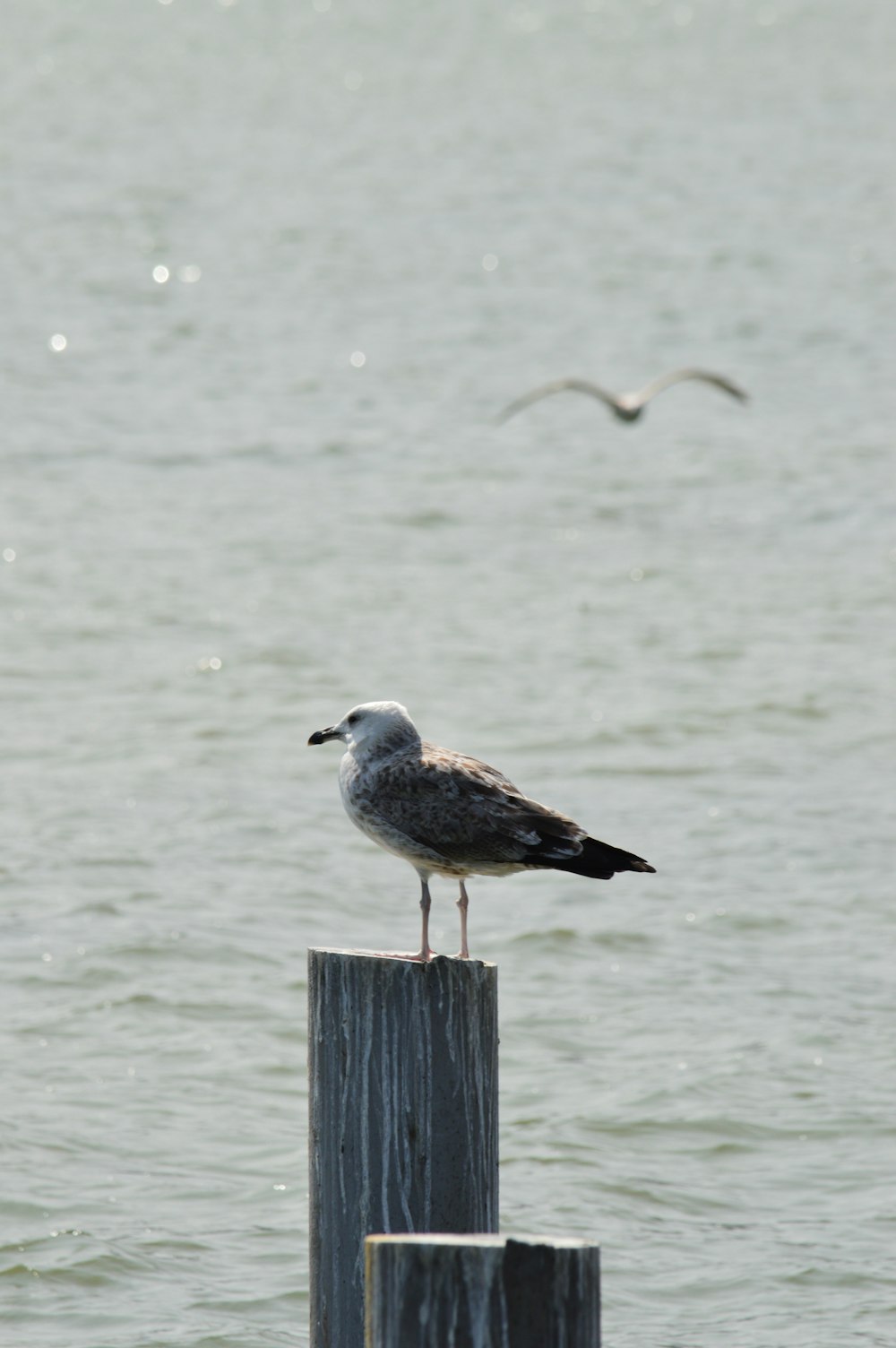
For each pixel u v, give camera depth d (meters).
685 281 46.44
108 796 18.62
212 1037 13.59
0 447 32.84
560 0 91.81
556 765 19.75
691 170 58.53
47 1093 12.64
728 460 33.09
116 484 30.86
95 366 38.62
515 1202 11.41
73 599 25.02
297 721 20.95
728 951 15.32
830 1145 12.09
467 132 64.19
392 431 34.66
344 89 71.88
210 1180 11.54
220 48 80.31
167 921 15.61
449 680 22.30
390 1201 6.88
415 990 6.83
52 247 48.66
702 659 23.28
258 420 35.09
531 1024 13.91
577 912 16.08
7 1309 10.18
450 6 90.25
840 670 22.86
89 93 69.94
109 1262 10.61
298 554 27.39
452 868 8.24
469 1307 5.57
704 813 18.48
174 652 23.12
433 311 43.78
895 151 61.00
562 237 50.78
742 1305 10.23
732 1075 13.04
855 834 17.94
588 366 39.47
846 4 90.62
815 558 27.72
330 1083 6.96
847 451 33.53
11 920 15.62
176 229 50.88
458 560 27.39
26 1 89.75
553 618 24.80
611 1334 9.95
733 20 87.06
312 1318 7.11
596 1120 12.43
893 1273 10.56
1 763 19.53
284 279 46.31
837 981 14.73
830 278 46.53
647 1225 11.16
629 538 28.70
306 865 17.02
